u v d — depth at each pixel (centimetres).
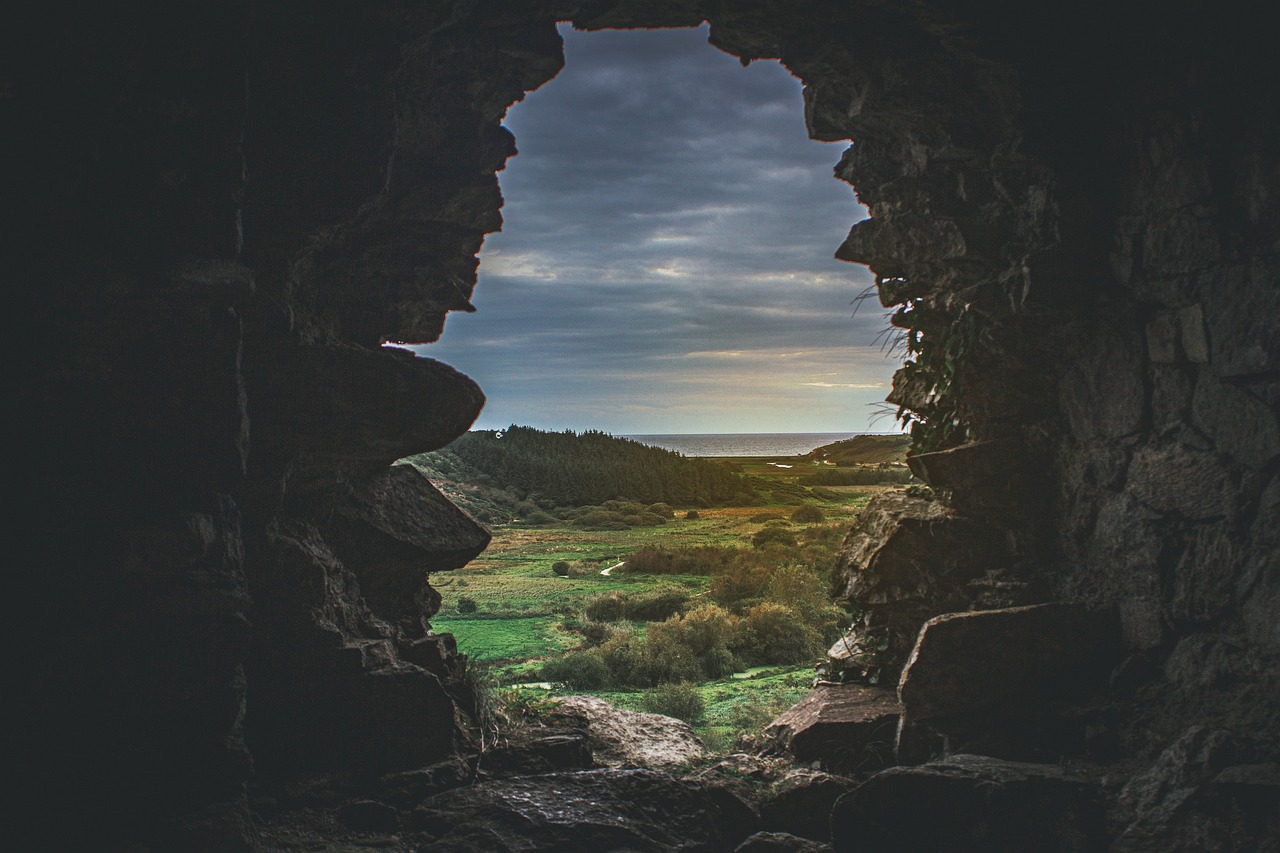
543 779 446
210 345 360
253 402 405
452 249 502
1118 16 484
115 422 344
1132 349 493
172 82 343
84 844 322
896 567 576
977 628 481
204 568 359
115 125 329
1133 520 486
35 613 317
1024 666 480
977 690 475
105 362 332
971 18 482
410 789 421
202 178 353
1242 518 421
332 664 416
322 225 410
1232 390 428
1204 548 441
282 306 411
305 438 418
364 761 424
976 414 572
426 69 466
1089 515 521
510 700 579
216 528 369
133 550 337
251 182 397
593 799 429
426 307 509
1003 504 557
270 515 410
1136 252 495
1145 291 487
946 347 582
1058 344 543
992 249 549
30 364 314
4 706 306
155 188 342
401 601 491
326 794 407
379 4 407
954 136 538
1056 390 556
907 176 572
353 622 452
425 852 381
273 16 390
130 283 331
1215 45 432
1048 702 478
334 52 405
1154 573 468
